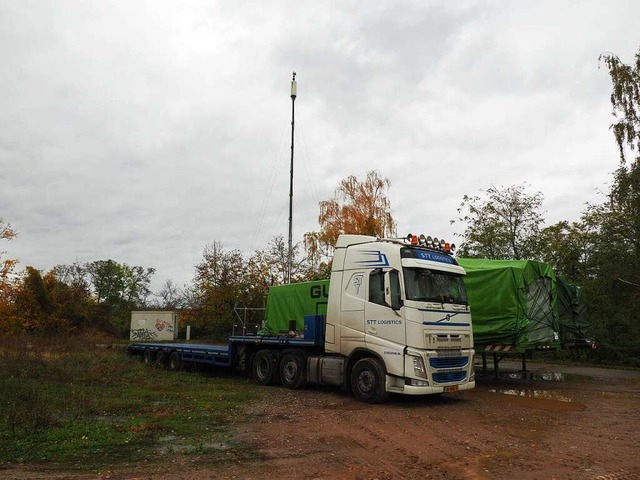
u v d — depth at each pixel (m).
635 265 24.83
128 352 21.19
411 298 10.80
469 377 11.49
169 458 6.54
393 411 10.22
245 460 6.54
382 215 37.31
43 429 7.80
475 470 6.27
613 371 19.84
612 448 7.48
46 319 42.41
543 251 28.62
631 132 23.28
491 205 30.14
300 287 16.88
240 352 15.67
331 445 7.40
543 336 14.48
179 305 58.94
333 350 12.14
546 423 9.32
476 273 14.28
